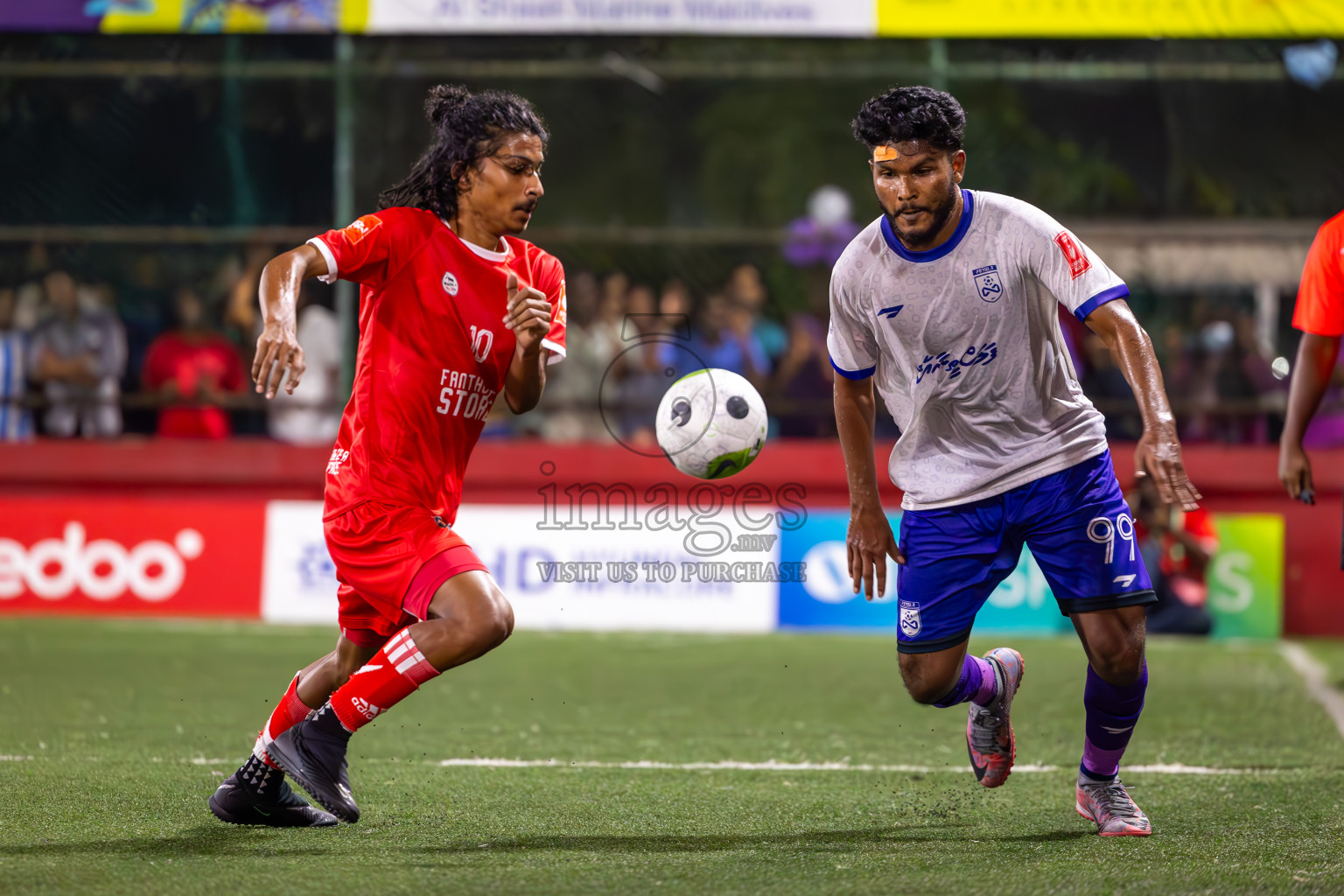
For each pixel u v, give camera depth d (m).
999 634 33.69
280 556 35.25
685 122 56.53
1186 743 20.27
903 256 13.49
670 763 18.52
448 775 17.33
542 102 44.62
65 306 37.28
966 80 41.22
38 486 36.34
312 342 37.22
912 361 13.88
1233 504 35.38
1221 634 34.25
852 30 34.53
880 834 14.12
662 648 30.95
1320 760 19.00
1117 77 37.12
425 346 13.39
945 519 14.14
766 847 13.47
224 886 11.67
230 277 37.50
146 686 24.84
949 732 21.27
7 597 35.34
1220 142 39.34
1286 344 36.91
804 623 34.34
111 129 37.94
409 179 13.91
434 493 13.58
